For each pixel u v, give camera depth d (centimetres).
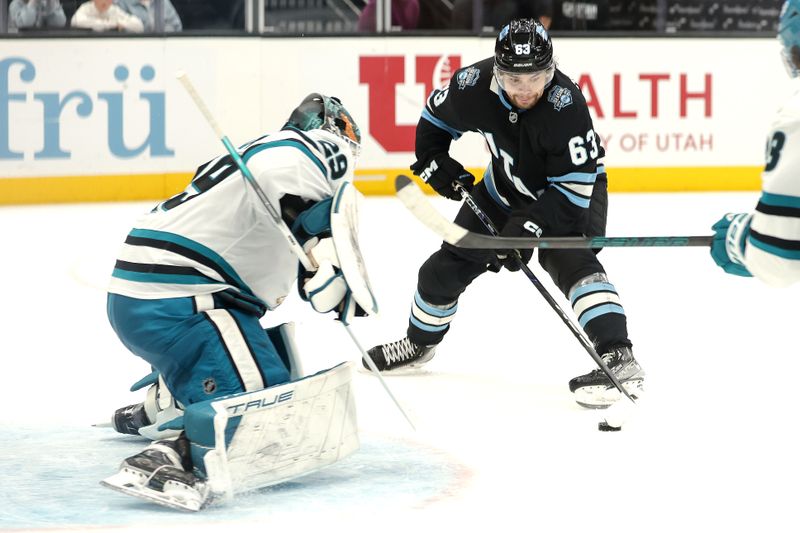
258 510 658
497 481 717
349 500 677
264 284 717
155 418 798
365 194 2497
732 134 2603
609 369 884
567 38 2528
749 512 661
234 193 693
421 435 827
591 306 928
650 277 1566
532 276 940
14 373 1039
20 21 2306
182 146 2398
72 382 1003
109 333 1221
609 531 628
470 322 1287
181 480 653
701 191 2600
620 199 2430
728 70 2586
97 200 2364
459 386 989
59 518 641
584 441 812
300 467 696
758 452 784
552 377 1026
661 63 2564
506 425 857
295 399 684
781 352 1124
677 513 659
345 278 655
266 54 2430
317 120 712
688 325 1262
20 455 775
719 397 943
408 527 630
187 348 689
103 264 1672
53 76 2323
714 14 2584
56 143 2336
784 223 574
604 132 2556
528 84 843
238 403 661
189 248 693
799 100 572
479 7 2503
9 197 2323
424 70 2488
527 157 909
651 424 859
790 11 588
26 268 1638
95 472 735
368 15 2469
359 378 1019
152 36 2362
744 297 1424
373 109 2478
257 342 699
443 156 992
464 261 980
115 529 623
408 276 1566
